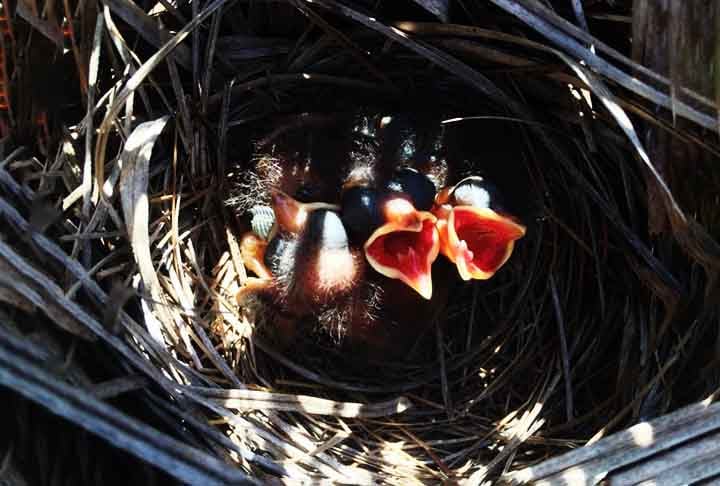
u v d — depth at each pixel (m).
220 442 0.20
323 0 0.23
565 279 0.24
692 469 0.20
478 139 0.25
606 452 0.20
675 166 0.21
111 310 0.19
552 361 0.24
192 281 0.23
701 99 0.20
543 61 0.23
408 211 0.23
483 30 0.22
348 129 0.25
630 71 0.22
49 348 0.19
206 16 0.22
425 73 0.25
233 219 0.25
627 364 0.23
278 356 0.24
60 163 0.21
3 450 0.19
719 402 0.20
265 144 0.25
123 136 0.21
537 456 0.22
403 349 0.25
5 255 0.19
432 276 0.25
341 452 0.22
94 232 0.21
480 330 0.25
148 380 0.20
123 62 0.22
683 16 0.20
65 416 0.18
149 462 0.18
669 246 0.23
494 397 0.24
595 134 0.23
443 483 0.22
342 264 0.23
